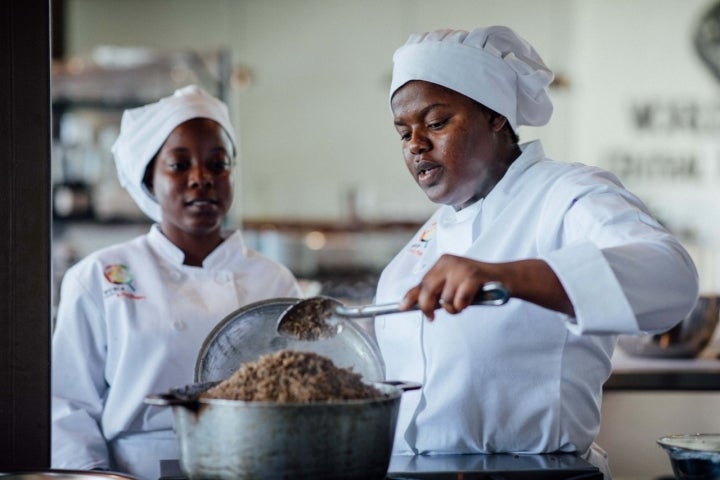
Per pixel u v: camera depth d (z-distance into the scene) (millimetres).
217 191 2092
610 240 1342
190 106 2100
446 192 1617
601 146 6195
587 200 1439
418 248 1798
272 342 1486
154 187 2152
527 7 6262
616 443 2453
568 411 1582
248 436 1093
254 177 6359
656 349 2678
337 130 6355
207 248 2143
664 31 6141
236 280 2135
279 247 5488
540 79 1628
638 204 1448
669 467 2426
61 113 4793
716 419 2457
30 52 1505
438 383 1601
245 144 6355
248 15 6324
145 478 1970
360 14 6348
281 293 2178
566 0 6234
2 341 1503
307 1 6332
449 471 1360
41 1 1503
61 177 4777
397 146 6344
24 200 1506
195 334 2020
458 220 1705
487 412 1578
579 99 6215
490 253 1605
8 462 1506
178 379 1996
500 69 1580
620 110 6180
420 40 1602
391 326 1688
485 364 1569
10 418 1506
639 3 6152
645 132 6176
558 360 1572
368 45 6348
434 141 1589
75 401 2012
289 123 6348
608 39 6184
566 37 6238
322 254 5688
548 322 1557
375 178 6344
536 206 1583
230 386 1206
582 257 1199
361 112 6359
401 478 1329
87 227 4805
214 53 4625
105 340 2027
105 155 4793
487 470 1367
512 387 1572
